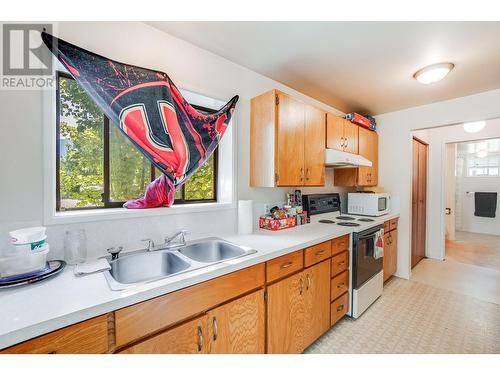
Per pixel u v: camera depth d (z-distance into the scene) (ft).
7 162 3.34
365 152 9.63
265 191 7.09
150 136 4.50
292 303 4.94
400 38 5.03
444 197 12.25
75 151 4.26
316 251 5.61
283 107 6.06
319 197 8.93
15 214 3.40
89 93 3.88
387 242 9.01
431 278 9.81
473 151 18.92
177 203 5.69
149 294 2.91
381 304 7.63
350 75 6.88
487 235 17.75
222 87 5.94
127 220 4.43
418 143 11.66
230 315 3.80
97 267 3.49
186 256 4.43
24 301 2.56
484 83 7.29
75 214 3.91
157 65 4.83
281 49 5.57
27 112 3.48
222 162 6.39
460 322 6.57
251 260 4.09
